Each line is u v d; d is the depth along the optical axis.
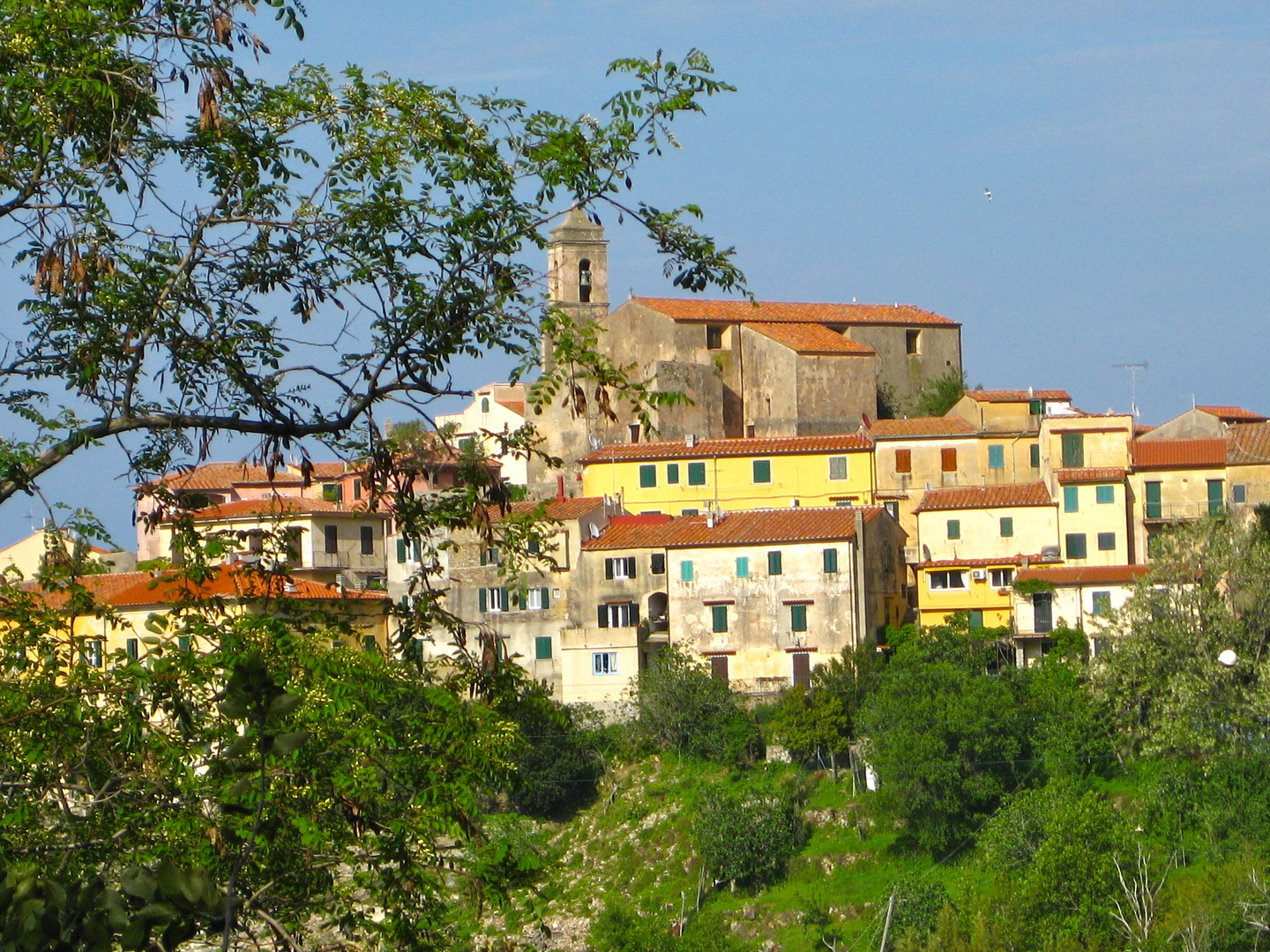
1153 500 127.50
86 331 22.86
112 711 23.44
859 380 147.38
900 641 117.62
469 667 24.39
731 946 79.88
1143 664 95.56
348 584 104.06
